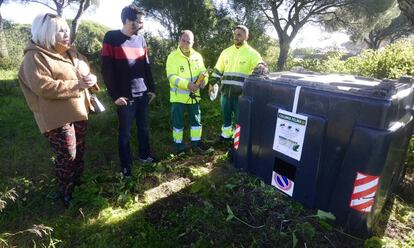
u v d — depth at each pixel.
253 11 15.39
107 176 3.45
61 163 2.82
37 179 3.46
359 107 2.21
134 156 4.11
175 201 3.04
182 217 2.75
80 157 3.12
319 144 2.47
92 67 10.33
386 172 2.29
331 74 3.36
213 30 12.94
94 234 2.56
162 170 3.65
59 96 2.52
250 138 3.18
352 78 3.06
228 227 2.60
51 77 2.50
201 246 2.41
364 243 2.38
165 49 12.45
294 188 2.76
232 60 4.29
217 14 13.20
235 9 13.98
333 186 2.49
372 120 2.17
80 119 2.76
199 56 4.22
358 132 2.22
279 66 10.80
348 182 2.37
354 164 2.30
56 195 3.04
